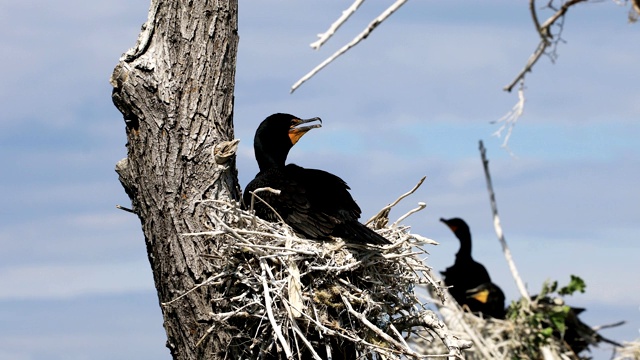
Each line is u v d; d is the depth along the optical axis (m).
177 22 11.60
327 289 10.99
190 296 11.15
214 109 11.58
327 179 12.13
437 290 11.65
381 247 11.28
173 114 11.41
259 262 10.80
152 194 11.38
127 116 11.52
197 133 11.44
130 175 11.56
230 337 10.98
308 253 10.79
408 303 11.42
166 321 11.35
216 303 11.05
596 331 20.08
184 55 11.57
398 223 12.05
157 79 11.44
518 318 19.86
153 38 11.59
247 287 10.91
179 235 11.23
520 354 19.75
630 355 19.70
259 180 12.20
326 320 10.85
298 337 10.96
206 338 11.09
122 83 11.44
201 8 11.67
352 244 11.24
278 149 13.52
